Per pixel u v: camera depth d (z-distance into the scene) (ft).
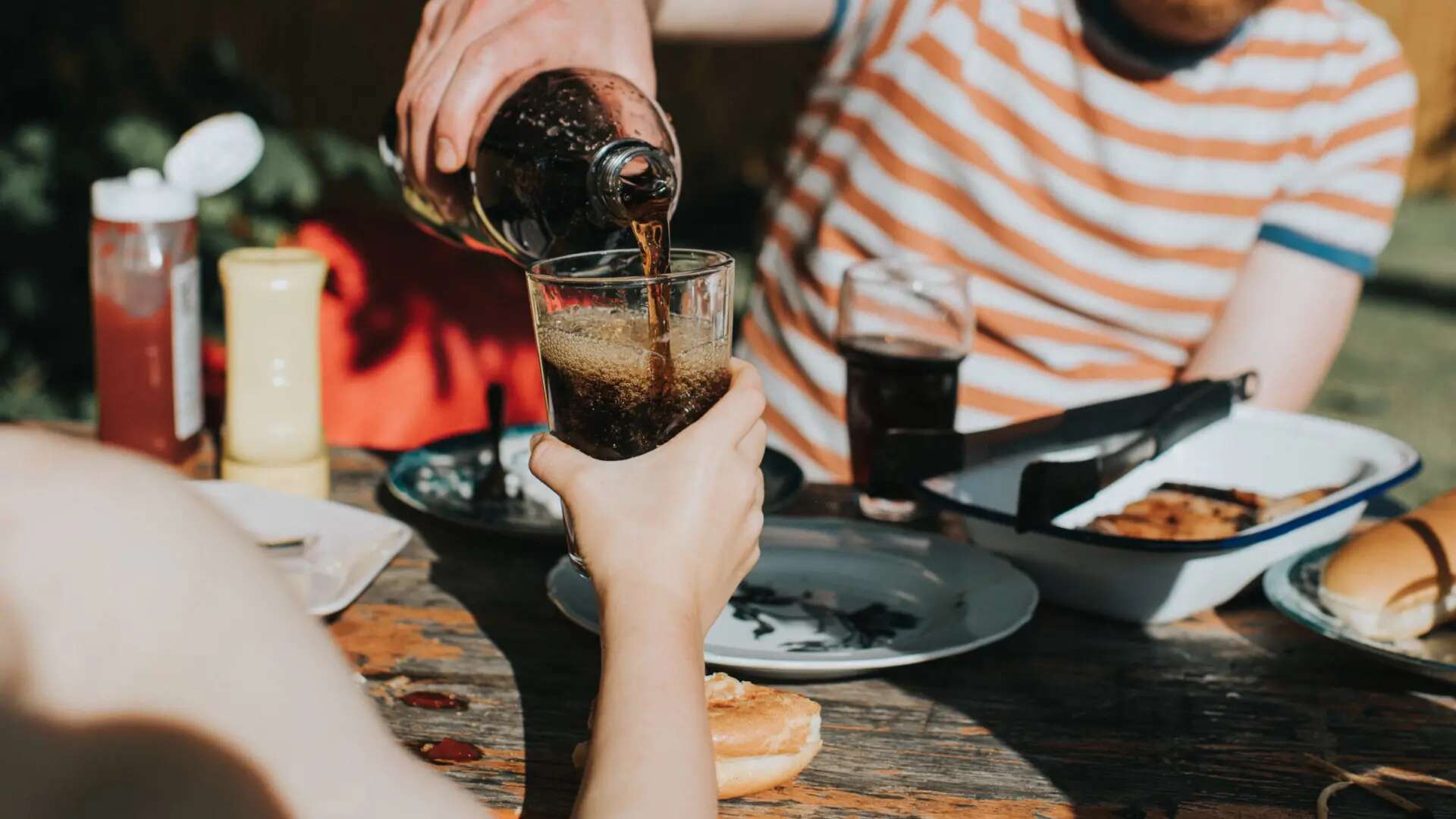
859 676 3.51
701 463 2.96
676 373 3.14
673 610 2.89
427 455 4.37
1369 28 4.97
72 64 9.16
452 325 5.01
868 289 4.12
